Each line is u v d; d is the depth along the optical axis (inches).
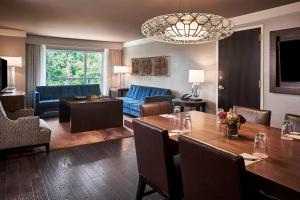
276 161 58.4
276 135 82.0
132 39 305.6
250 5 144.5
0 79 183.2
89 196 94.6
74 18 186.1
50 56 307.4
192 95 211.9
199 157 51.8
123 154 143.0
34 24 213.3
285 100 147.8
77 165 125.6
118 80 343.9
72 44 307.6
